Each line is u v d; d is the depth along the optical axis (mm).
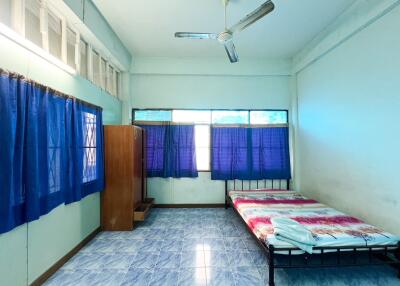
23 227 1860
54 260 2266
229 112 4699
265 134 4656
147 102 4629
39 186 1994
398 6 2303
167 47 4047
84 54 3025
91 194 3078
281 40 3789
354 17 2811
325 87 3592
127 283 2094
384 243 2096
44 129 2045
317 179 3840
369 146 2703
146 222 3723
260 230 2352
